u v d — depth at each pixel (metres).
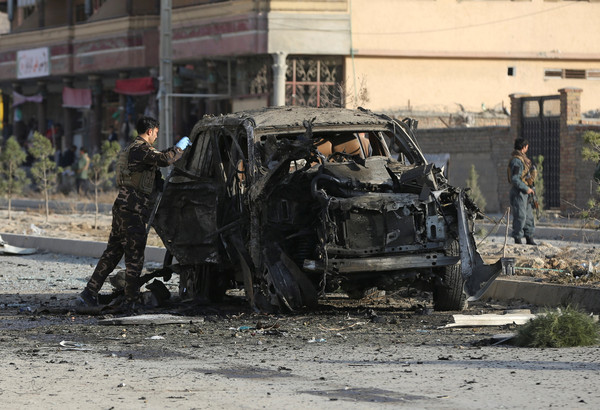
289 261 18.92
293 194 19.02
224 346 15.57
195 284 21.62
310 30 66.38
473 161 59.25
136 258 20.39
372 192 18.88
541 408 10.05
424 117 68.94
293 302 18.92
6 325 18.62
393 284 19.47
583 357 13.53
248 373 12.80
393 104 68.69
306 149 18.48
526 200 33.47
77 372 12.96
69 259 33.31
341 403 10.51
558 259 26.77
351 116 21.33
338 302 21.59
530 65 71.00
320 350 14.98
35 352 15.04
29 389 11.67
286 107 21.67
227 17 67.88
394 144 21.55
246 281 19.73
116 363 13.82
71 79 86.44
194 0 73.75
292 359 14.09
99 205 60.88
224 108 72.69
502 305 20.75
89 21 84.62
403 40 68.31
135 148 20.19
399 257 18.62
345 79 65.44
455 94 69.75
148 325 18.31
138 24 78.38
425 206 18.75
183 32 71.56
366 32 67.56
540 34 70.81
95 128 85.38
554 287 20.31
